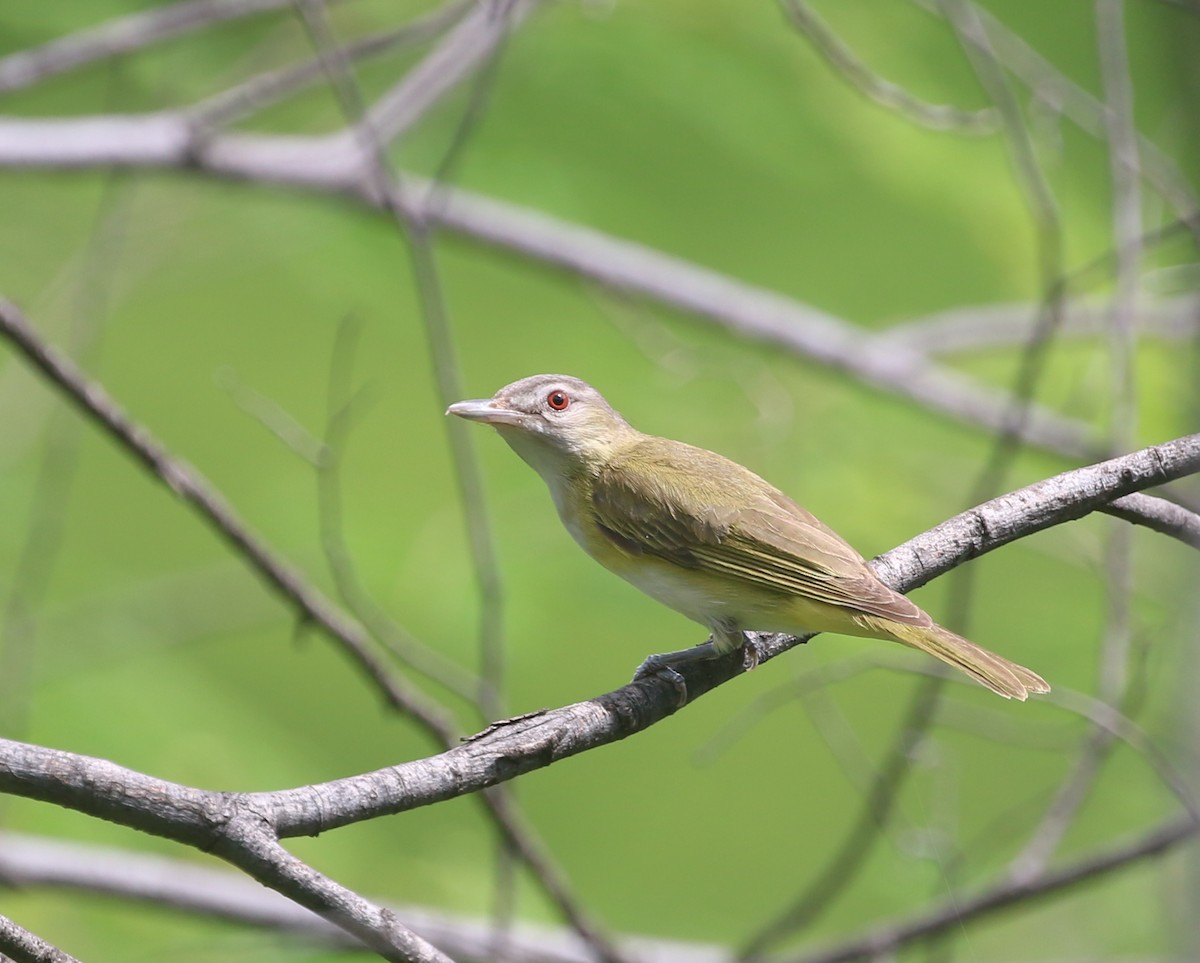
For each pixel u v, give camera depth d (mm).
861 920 12227
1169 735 9445
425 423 15961
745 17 13898
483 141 14922
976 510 7363
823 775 15391
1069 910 12625
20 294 15516
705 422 14445
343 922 4949
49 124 12930
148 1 15156
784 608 7668
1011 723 11156
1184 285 13016
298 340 16797
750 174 15359
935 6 11422
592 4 12805
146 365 16672
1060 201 12398
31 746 4750
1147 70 15391
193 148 13305
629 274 14789
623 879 14500
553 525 13922
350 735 15383
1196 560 7605
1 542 14688
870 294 16672
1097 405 14555
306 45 15281
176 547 16125
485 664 8820
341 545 9766
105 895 10477
